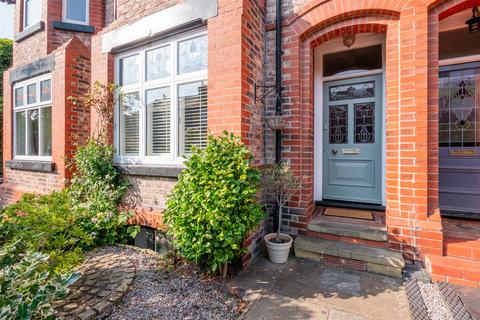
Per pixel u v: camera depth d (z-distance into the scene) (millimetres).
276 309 2301
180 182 2916
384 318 2170
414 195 2982
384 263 2867
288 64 3637
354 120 4277
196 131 3686
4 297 1627
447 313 2201
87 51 5348
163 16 3699
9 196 6148
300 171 3600
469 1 2832
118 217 3947
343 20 3402
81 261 2621
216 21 3246
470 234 3162
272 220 3750
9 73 6355
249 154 2969
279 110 3600
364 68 4180
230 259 2770
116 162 4336
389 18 3182
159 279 2803
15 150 6387
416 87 2959
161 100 3975
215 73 3236
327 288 2635
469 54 3812
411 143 2990
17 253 2102
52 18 5805
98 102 4336
